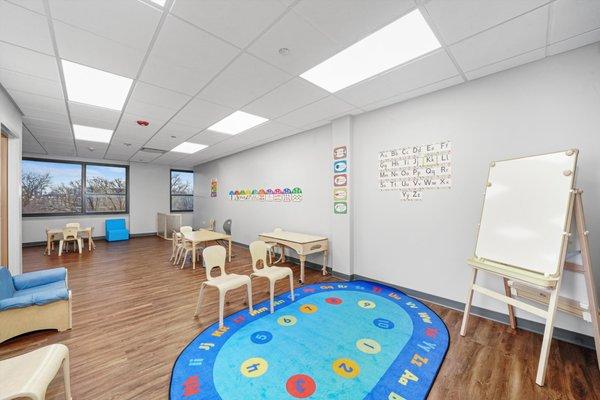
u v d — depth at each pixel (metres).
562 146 2.29
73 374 1.86
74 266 4.89
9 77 2.66
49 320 2.42
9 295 2.48
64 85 2.86
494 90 2.67
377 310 2.90
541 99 2.40
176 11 1.77
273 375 1.84
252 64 2.46
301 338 2.32
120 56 2.30
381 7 1.75
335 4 1.72
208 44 2.15
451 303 2.97
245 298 3.26
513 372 1.88
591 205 2.15
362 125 3.88
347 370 1.89
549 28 1.95
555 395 1.65
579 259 2.00
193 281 4.01
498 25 1.93
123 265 4.98
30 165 6.98
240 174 6.80
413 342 2.26
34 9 1.72
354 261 4.05
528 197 2.10
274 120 4.18
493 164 2.42
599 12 1.77
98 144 5.86
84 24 1.88
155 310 2.95
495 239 2.27
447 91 3.00
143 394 1.67
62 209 7.46
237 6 1.73
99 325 2.59
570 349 2.13
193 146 6.16
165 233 8.25
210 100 3.31
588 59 2.18
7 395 1.17
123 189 8.52
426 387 1.73
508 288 2.45
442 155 3.04
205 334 2.41
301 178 4.99
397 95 3.20
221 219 7.73
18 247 3.40
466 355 2.08
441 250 3.06
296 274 4.35
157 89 2.98
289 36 2.05
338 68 2.58
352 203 4.03
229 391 1.69
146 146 6.09
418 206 3.27
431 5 1.73
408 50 2.26
